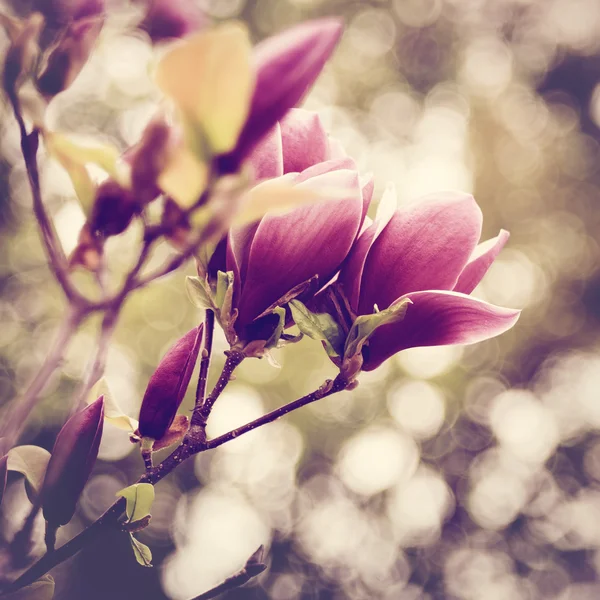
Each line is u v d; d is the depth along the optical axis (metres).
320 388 0.69
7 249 6.82
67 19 0.52
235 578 0.67
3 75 0.51
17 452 0.65
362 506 9.88
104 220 0.54
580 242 8.39
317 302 0.70
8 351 6.81
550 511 9.77
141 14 0.54
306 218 0.64
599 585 9.91
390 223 0.72
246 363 7.02
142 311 6.75
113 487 8.21
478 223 0.71
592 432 9.23
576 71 9.15
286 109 0.47
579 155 8.67
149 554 0.62
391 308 0.68
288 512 9.89
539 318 8.43
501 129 8.70
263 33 7.85
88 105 6.96
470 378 8.41
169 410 0.67
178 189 0.49
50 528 0.60
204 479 9.58
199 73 0.45
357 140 8.83
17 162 6.16
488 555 10.12
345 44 8.66
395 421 8.51
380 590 10.29
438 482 9.60
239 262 0.67
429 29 9.03
